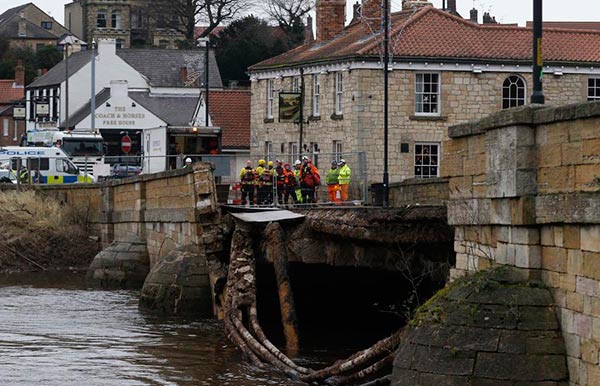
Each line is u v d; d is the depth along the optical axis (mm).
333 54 75188
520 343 21672
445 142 26562
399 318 39250
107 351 35375
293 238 35406
